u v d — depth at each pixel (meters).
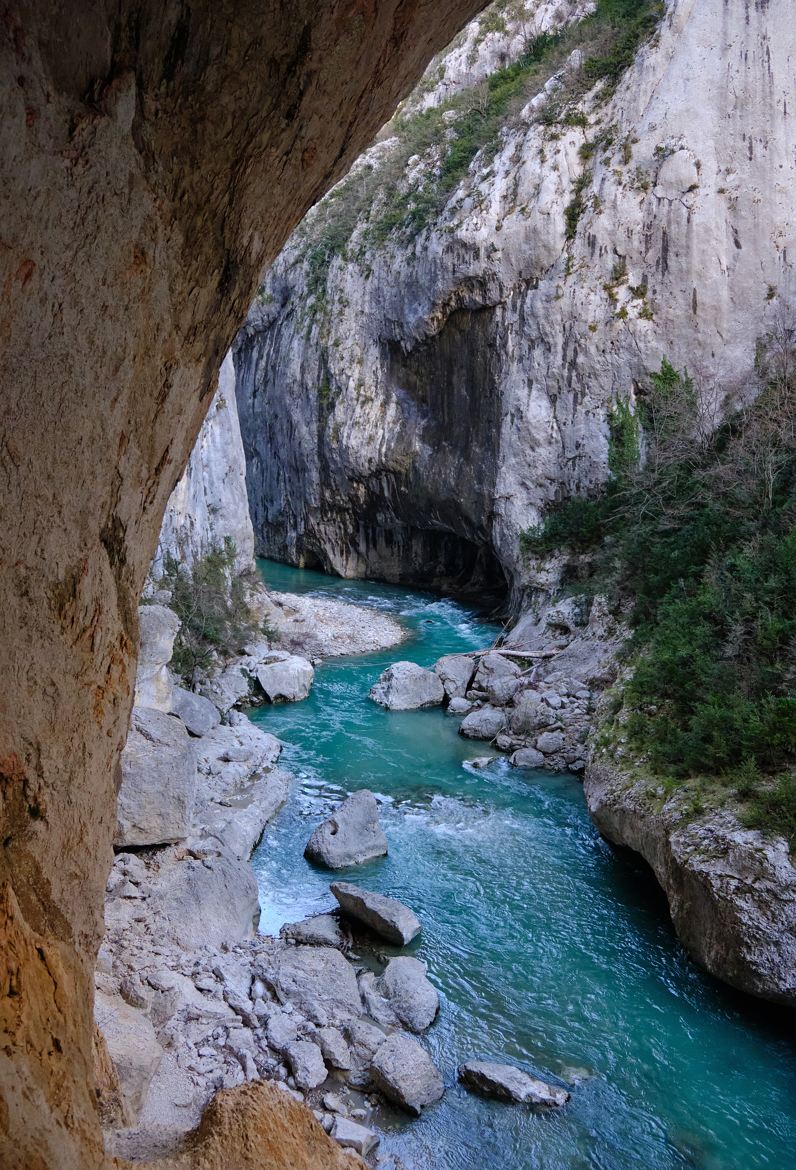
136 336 3.75
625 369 25.33
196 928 11.21
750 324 24.38
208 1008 9.91
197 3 3.38
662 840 12.73
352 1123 8.83
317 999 10.55
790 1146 8.99
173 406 4.45
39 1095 2.98
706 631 15.91
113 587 4.07
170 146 3.65
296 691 22.66
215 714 19.20
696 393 23.48
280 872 14.14
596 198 26.02
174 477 4.94
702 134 25.05
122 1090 7.28
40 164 2.83
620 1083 9.81
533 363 26.97
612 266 25.72
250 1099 4.78
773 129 24.53
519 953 12.13
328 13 4.15
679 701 15.37
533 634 24.62
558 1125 9.19
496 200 27.75
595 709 19.11
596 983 11.51
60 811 3.62
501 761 18.88
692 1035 10.55
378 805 16.66
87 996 3.85
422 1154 8.76
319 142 4.99
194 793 14.40
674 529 20.84
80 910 3.86
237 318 5.11
